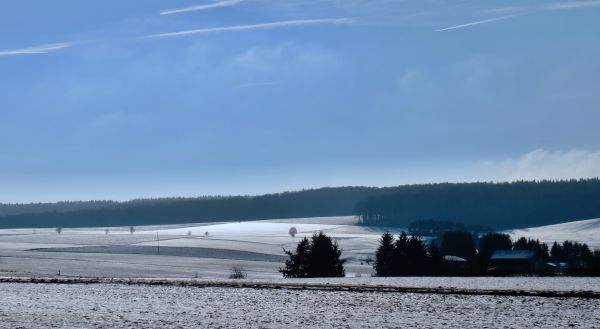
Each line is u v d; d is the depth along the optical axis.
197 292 50.44
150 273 110.62
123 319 33.66
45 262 135.25
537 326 31.11
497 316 34.94
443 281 66.38
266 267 136.38
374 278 78.00
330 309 38.62
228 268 130.88
